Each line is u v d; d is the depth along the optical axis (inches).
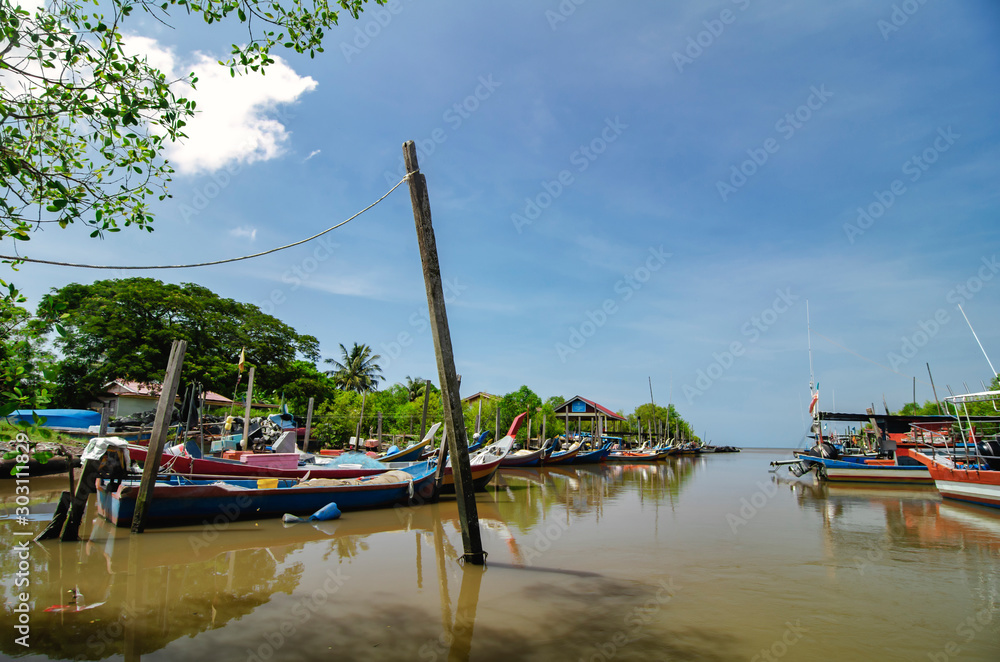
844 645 231.8
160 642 225.1
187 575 323.3
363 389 2127.2
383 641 231.5
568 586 313.3
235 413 1315.2
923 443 983.0
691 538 453.4
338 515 534.3
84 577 312.7
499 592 300.8
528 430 1680.6
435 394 1587.1
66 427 893.8
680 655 220.8
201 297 1499.8
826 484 972.6
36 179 215.3
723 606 280.5
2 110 196.1
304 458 810.2
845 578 332.5
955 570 353.4
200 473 556.1
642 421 3105.3
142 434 889.5
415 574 335.6
